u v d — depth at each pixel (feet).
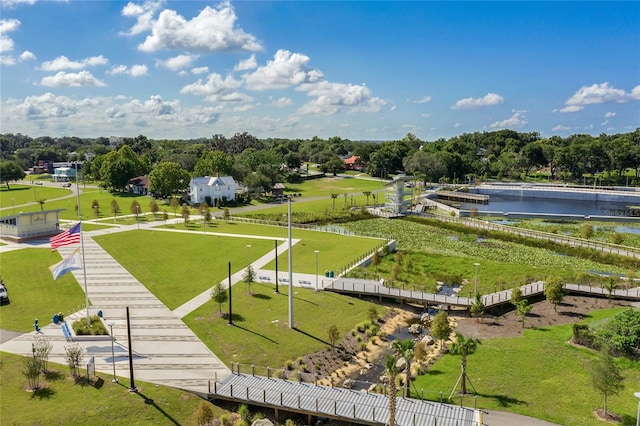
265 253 282.56
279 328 176.14
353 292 212.64
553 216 441.68
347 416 119.34
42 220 327.06
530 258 287.07
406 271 258.98
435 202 510.99
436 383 139.64
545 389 132.67
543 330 175.94
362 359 161.17
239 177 588.91
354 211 444.96
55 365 143.84
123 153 623.36
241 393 130.00
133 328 173.88
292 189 626.64
